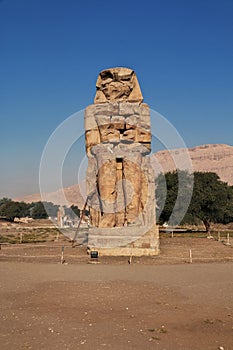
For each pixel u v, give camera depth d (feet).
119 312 35.01
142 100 81.76
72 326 30.86
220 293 42.34
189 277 51.21
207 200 146.41
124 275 52.80
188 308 36.37
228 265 61.46
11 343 26.94
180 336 28.81
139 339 27.89
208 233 141.08
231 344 27.43
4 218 274.57
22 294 41.96
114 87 80.64
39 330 29.84
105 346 26.32
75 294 41.68
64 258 71.77
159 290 43.65
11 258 72.02
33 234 148.87
